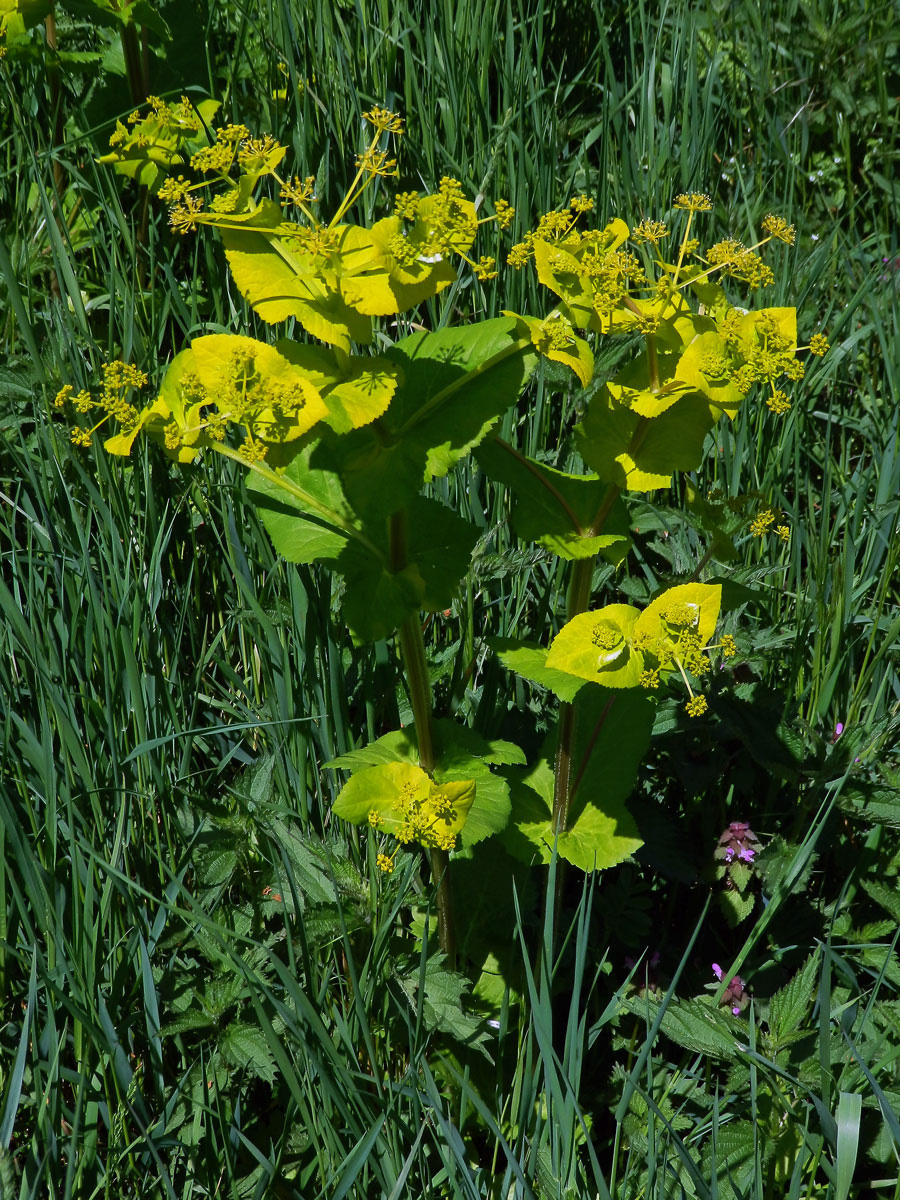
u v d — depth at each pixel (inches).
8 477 54.0
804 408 59.4
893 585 57.9
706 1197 40.1
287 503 42.6
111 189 57.4
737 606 45.8
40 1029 43.7
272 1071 43.4
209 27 62.6
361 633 41.7
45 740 43.6
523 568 51.3
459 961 48.7
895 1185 44.3
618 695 46.0
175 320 58.1
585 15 75.4
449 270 38.9
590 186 63.4
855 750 49.7
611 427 42.0
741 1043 44.4
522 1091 43.4
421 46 64.2
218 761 50.3
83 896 44.3
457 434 40.2
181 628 49.4
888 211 69.8
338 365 39.0
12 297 50.4
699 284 40.4
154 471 51.6
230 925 45.8
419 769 42.3
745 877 48.8
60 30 63.3
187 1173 43.2
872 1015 47.1
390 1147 41.7
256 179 38.4
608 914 49.1
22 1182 40.1
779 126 72.6
